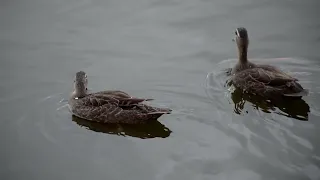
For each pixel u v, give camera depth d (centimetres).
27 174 1214
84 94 1494
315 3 1959
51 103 1502
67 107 1489
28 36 1830
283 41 1769
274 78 1474
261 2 1998
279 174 1149
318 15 1889
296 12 1920
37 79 1616
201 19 1916
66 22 1906
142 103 1413
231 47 1759
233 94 1512
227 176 1160
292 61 1655
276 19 1888
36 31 1856
